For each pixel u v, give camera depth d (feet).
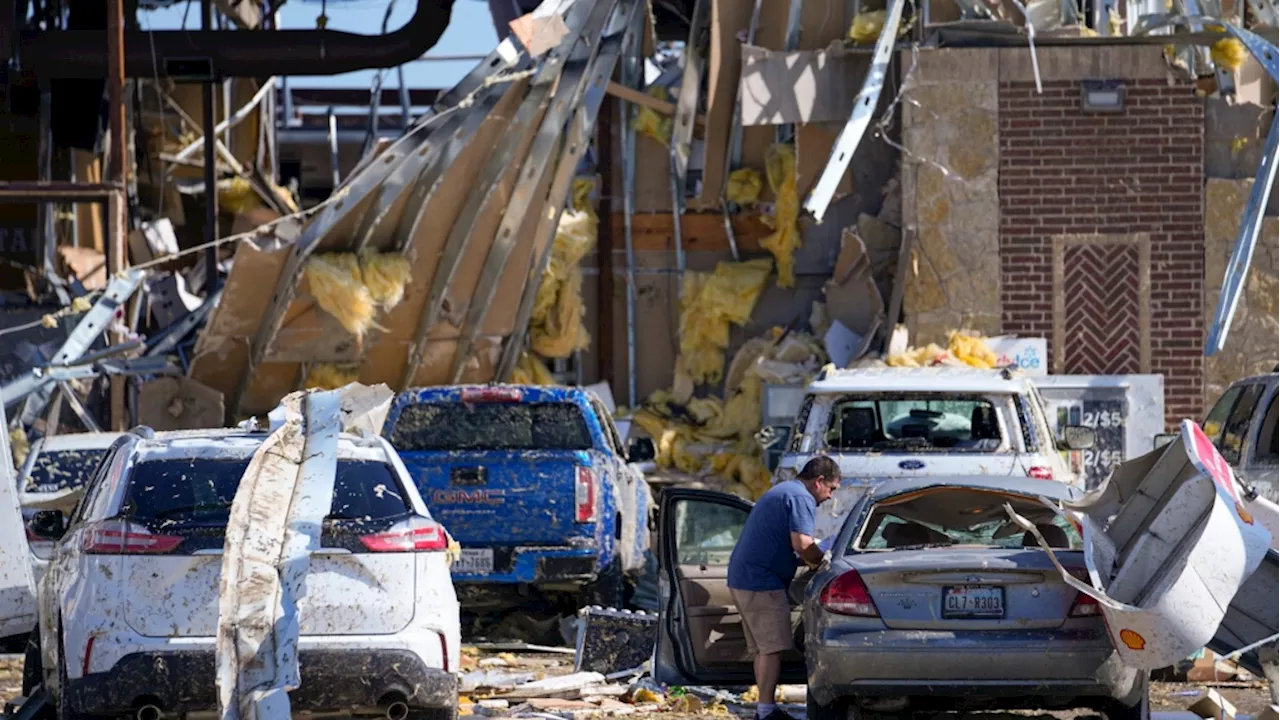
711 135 302.86
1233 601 115.34
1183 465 111.65
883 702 112.47
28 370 253.85
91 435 199.00
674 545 135.74
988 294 282.77
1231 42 282.15
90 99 338.95
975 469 159.53
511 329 286.05
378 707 104.22
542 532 179.93
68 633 102.37
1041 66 283.38
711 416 296.92
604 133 306.96
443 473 180.24
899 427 185.37
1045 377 268.62
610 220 306.35
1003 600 109.60
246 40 329.31
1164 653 104.47
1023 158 283.79
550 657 175.22
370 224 255.50
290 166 491.72
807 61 293.64
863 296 291.17
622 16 270.46
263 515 98.02
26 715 118.21
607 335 305.53
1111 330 283.59
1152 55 283.79
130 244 363.56
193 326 272.10
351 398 116.88
